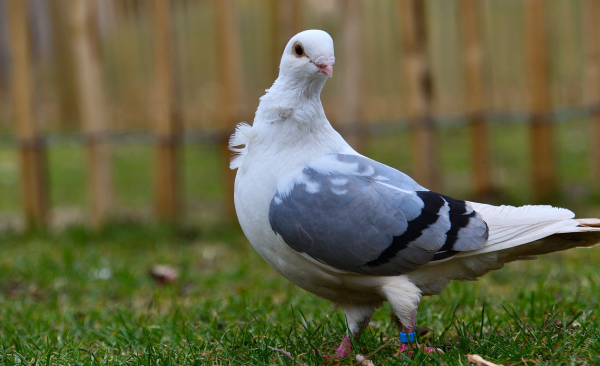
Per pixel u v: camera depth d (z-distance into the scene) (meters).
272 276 5.56
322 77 3.20
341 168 3.17
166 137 7.39
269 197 3.20
